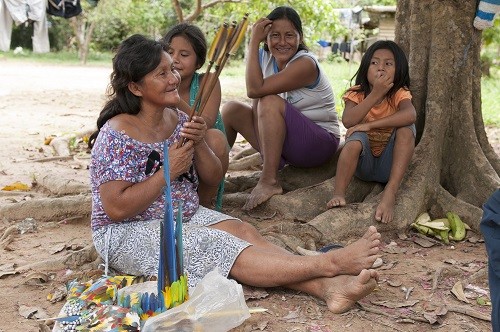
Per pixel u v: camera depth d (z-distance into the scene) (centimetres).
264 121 497
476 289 378
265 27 495
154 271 347
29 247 446
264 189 496
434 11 528
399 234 468
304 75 494
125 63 341
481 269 396
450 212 491
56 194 560
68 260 404
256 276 348
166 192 321
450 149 527
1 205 507
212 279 318
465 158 519
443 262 422
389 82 458
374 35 2791
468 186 514
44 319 330
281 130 500
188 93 445
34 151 779
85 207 498
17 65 2375
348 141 471
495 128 1111
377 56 465
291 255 353
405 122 464
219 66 337
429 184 496
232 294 314
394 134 475
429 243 458
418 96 534
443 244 462
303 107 512
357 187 509
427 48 535
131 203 340
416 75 535
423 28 535
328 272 342
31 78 1858
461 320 338
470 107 527
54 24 3362
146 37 350
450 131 527
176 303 313
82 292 335
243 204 516
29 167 686
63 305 352
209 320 305
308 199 491
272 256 348
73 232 479
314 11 1310
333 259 341
